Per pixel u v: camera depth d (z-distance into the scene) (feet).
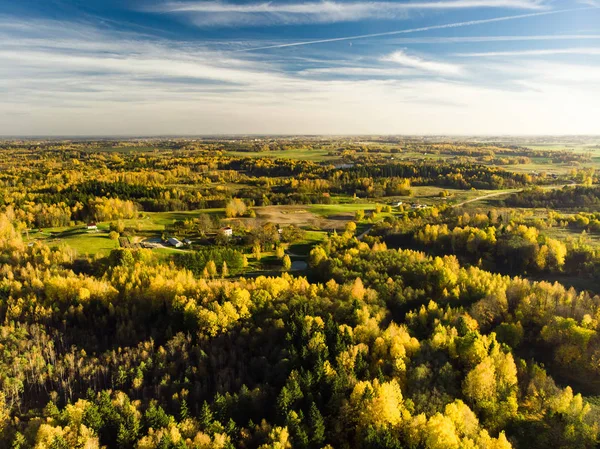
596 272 345.31
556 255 365.40
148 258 395.96
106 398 197.06
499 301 288.51
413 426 181.88
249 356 241.35
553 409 199.93
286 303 284.61
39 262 373.61
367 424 187.73
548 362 248.73
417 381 212.64
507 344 260.83
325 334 241.35
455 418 187.11
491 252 405.18
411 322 275.59
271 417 197.67
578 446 181.47
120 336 262.26
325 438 188.24
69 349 251.19
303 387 204.95
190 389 215.10
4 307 283.18
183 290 301.63
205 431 184.65
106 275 345.72
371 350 238.48
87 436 183.52
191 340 254.27
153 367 232.12
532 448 187.01
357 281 310.45
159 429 186.09
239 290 283.79
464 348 229.66
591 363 232.73
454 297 305.12
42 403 213.87
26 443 181.37
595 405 209.05
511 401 201.87
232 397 201.26
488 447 174.70
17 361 228.02
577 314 265.75
